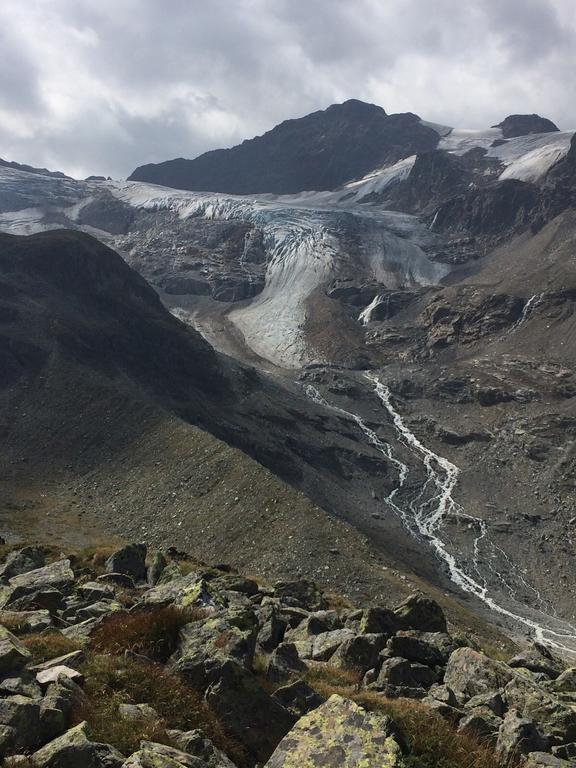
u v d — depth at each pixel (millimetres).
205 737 12461
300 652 22281
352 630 24281
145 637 16875
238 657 16203
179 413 157375
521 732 14297
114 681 13758
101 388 145125
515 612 125438
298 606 32219
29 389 143500
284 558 91062
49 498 113250
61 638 16047
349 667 20344
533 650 24531
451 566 146500
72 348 160000
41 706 11445
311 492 159250
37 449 128000
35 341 156500
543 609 134875
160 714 12992
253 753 13141
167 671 14930
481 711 16016
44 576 28438
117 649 16250
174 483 113188
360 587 85625
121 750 11148
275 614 24359
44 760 10195
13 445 128000
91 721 11750
